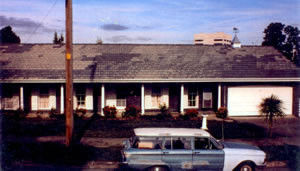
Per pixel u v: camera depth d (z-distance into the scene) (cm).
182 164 989
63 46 2555
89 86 2267
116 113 2162
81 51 2455
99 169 1102
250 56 2492
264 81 2223
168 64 2314
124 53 2452
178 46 2606
